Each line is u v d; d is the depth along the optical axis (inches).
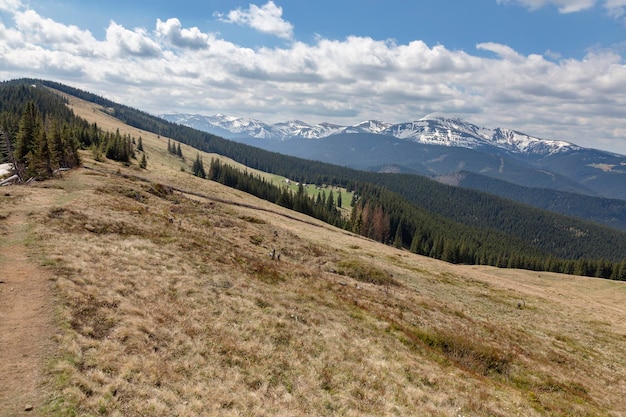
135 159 5585.6
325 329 939.3
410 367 855.1
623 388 1148.5
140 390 502.9
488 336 1309.1
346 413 608.7
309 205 6658.5
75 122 6732.3
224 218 2337.6
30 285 713.6
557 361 1257.4
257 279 1221.7
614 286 3499.0
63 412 423.8
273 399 593.3
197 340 692.1
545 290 2942.9
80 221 1220.5
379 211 7618.1
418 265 2810.0
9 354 503.2
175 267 1036.5
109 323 646.5
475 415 711.1
